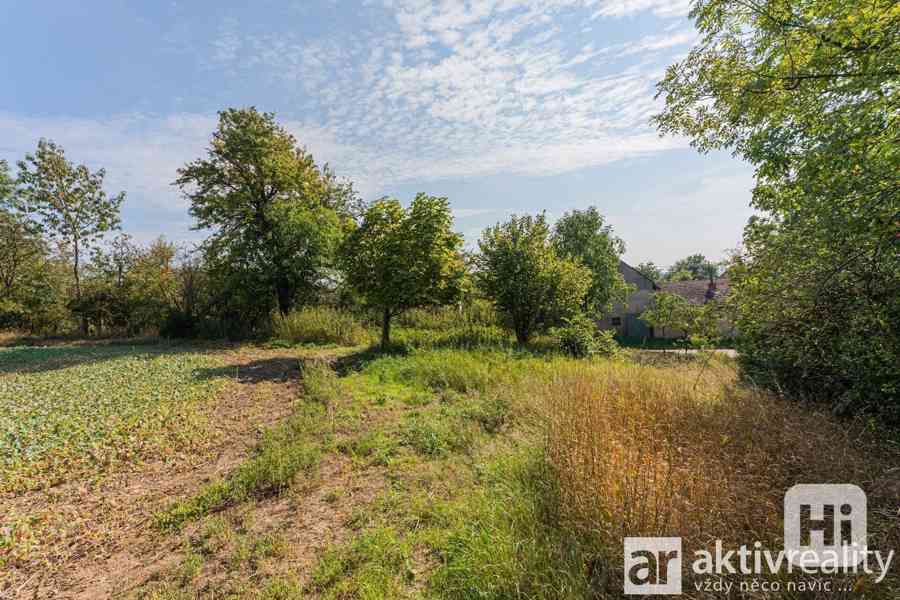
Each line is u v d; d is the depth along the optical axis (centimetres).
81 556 327
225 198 1988
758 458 334
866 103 315
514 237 1516
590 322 1259
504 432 534
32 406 725
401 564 289
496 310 1543
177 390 837
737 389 526
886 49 298
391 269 1253
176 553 326
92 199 2255
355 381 878
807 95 388
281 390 849
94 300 2167
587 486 310
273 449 499
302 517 363
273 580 282
